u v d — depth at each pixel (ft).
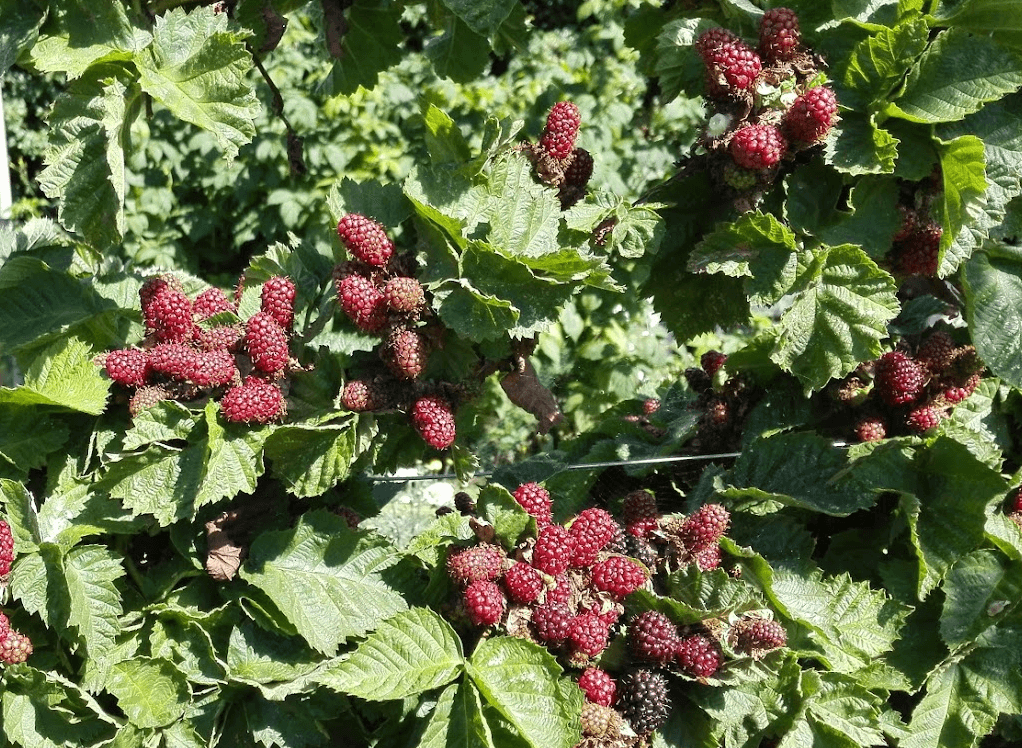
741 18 2.27
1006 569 2.35
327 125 6.48
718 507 2.16
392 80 6.69
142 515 2.08
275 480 2.21
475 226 2.11
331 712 2.10
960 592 2.34
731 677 2.07
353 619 2.09
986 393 2.45
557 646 2.01
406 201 2.15
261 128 6.40
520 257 1.99
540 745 1.91
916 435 2.37
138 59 1.96
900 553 2.43
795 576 2.29
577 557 2.06
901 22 2.09
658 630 2.04
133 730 2.01
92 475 2.07
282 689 2.01
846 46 2.22
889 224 2.22
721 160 2.19
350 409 2.05
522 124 2.11
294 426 2.00
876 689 2.29
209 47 1.97
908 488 2.33
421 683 1.93
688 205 2.33
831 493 2.33
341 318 2.07
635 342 5.54
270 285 2.09
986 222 2.15
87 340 2.23
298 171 2.76
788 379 2.47
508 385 2.22
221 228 6.57
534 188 2.14
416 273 2.10
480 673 1.95
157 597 2.10
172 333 2.05
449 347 2.10
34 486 2.13
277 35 2.55
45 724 1.98
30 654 1.97
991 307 2.33
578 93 6.51
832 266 2.13
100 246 2.03
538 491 2.08
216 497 1.98
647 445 2.64
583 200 2.28
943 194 2.19
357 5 2.69
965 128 2.19
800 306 2.14
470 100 6.53
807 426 2.47
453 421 2.07
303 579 2.10
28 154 6.96
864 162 2.11
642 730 2.06
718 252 2.15
